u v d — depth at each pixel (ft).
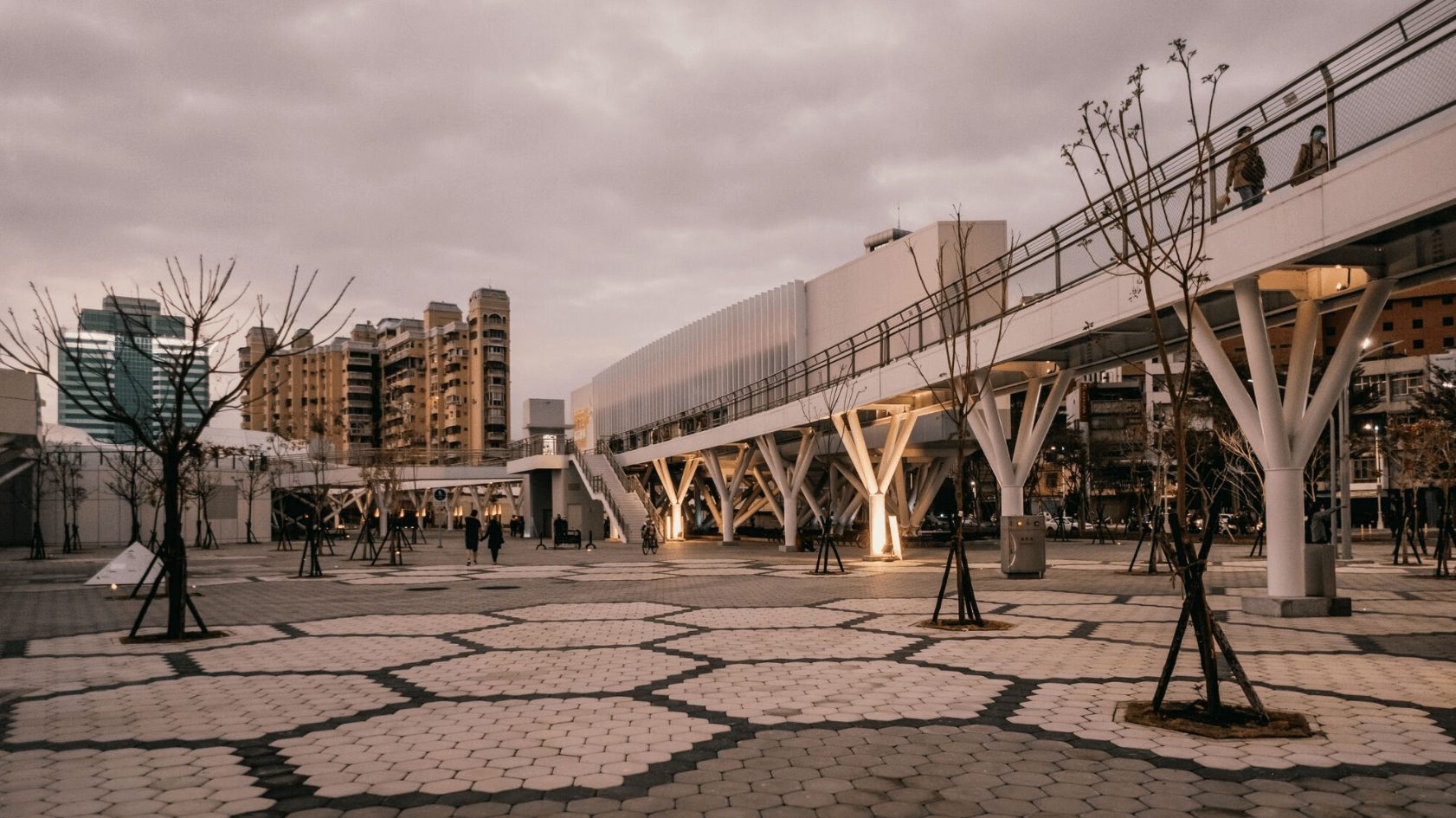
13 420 98.63
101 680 32.04
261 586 75.20
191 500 170.50
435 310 447.01
